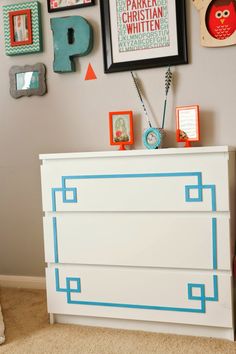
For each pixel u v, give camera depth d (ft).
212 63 6.62
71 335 5.64
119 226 5.72
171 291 5.52
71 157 5.85
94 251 5.84
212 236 5.32
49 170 6.00
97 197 5.79
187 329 5.57
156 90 6.92
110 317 5.82
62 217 5.98
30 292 7.54
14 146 7.80
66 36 7.15
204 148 5.27
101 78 7.22
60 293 6.03
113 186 5.71
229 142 6.59
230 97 6.57
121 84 7.11
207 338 5.42
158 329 5.70
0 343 5.40
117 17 7.00
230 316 5.29
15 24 7.55
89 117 7.33
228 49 6.54
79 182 5.87
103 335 5.62
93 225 5.84
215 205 5.29
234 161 6.31
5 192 7.87
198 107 6.50
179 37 6.69
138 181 5.60
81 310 5.94
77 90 7.37
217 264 5.31
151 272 5.59
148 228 5.59
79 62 7.32
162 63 6.78
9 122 7.81
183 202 5.43
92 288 5.87
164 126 6.89
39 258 7.75
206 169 5.31
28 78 7.59
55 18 7.20
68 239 5.96
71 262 5.96
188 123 6.54
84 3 7.14
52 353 5.12
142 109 7.01
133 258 5.67
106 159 5.73
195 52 6.68
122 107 7.13
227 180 5.23
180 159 5.41
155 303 5.60
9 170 7.84
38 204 7.71
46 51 7.48
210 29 6.55
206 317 5.39
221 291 5.31
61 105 7.48
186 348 5.14
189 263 5.43
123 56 7.00
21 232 7.84
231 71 6.55
